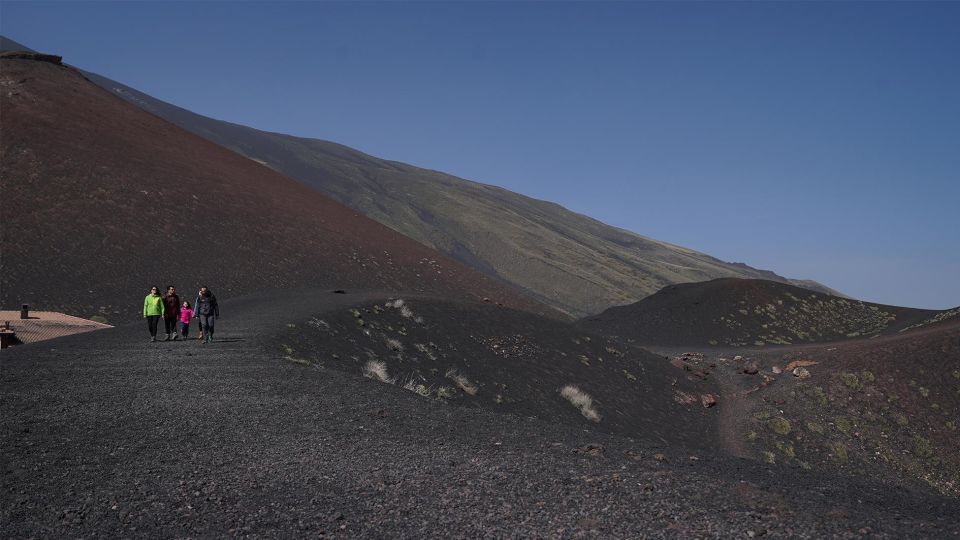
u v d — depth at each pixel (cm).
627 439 1380
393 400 1502
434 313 3453
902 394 3903
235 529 643
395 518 678
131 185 5575
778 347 6638
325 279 5441
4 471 805
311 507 715
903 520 743
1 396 1230
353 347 2459
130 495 743
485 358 2970
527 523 661
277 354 2002
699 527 652
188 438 1030
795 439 3350
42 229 4491
